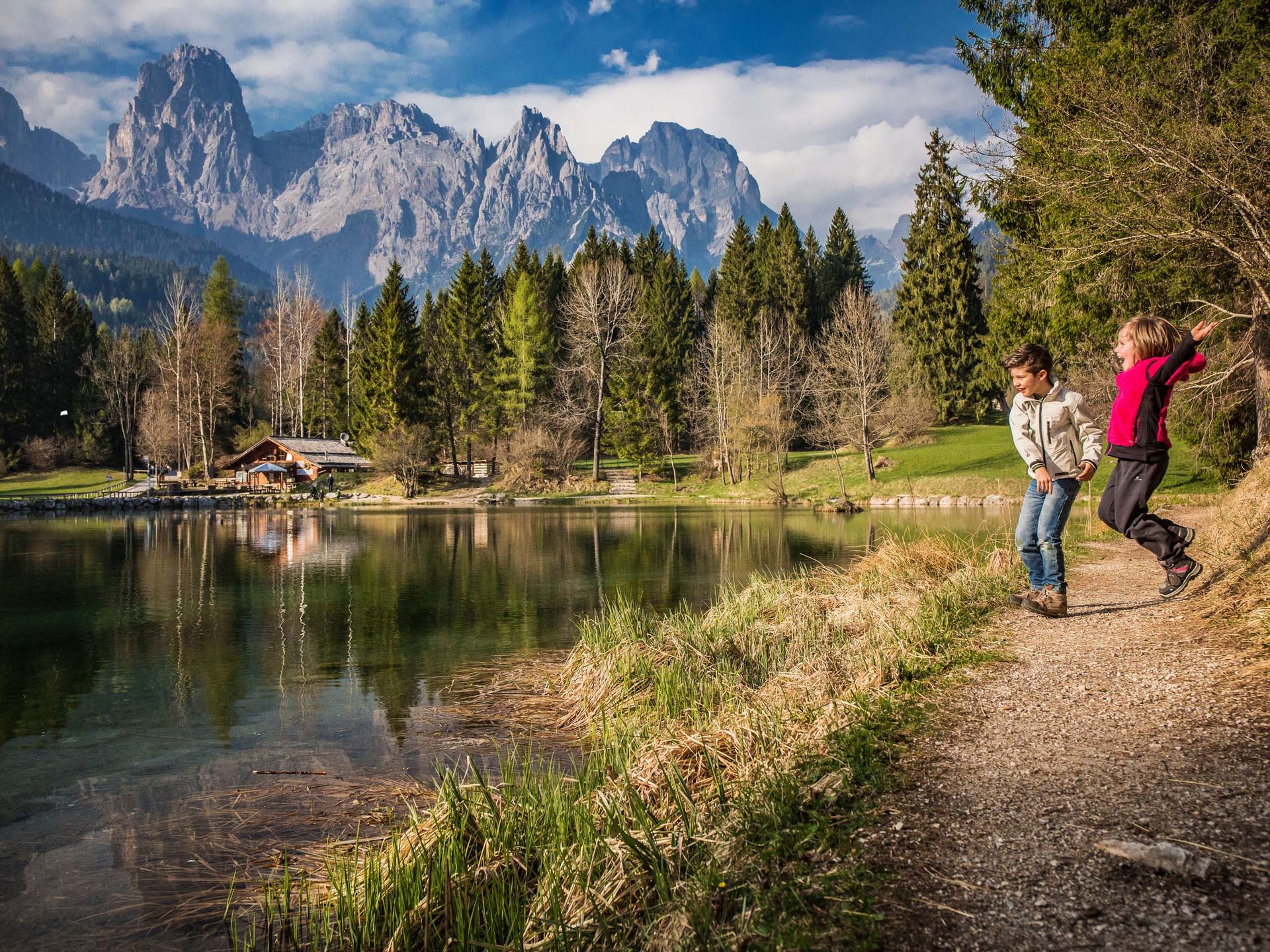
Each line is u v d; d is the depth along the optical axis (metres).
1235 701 3.09
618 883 2.58
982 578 7.50
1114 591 6.71
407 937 2.70
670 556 17.33
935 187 55.66
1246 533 5.83
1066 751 2.79
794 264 66.69
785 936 1.85
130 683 7.00
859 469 43.38
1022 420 5.28
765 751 3.55
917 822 2.35
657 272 68.94
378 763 4.88
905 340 57.25
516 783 4.26
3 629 9.66
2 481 67.12
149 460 62.59
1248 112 9.34
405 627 9.58
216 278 81.19
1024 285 13.93
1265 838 2.01
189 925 2.99
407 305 54.84
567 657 7.87
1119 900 1.81
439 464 60.31
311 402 72.00
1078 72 10.52
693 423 59.12
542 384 58.38
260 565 16.67
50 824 3.98
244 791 4.40
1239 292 10.73
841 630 6.80
